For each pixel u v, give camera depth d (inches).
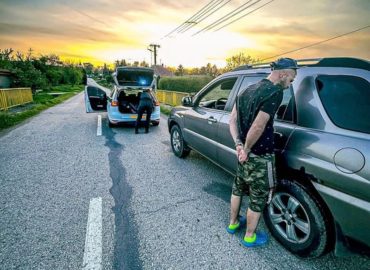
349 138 64.0
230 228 91.8
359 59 71.7
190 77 885.8
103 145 220.5
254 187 75.6
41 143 223.9
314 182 70.9
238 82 115.3
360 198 59.0
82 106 569.9
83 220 100.7
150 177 148.0
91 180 142.3
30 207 110.5
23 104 534.9
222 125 117.1
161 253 81.7
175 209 110.5
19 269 73.9
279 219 85.0
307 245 74.5
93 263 76.9
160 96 702.5
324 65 79.0
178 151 185.2
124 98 347.9
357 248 63.8
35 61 1366.9
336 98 71.9
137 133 274.4
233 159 110.1
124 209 110.0
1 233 91.3
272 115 66.5
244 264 76.9
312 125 75.0
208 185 137.3
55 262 77.0
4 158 180.1
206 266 76.1
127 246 85.1
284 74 66.7
